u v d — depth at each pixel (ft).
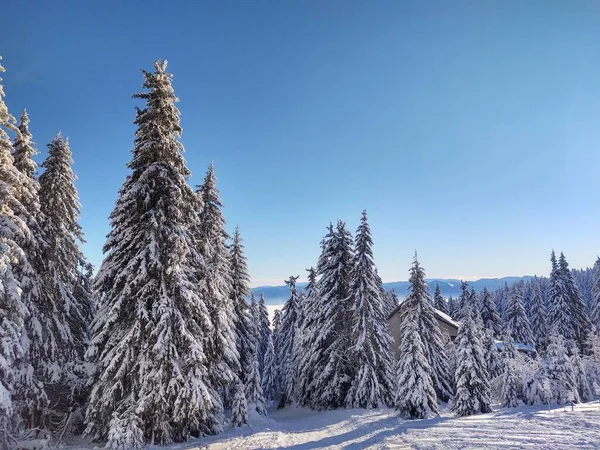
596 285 167.84
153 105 59.16
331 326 107.14
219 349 70.49
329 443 58.49
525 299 295.89
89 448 51.19
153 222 54.34
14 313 48.08
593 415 56.59
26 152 60.44
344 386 105.09
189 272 62.39
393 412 84.48
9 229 46.29
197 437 60.85
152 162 59.06
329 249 114.83
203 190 86.79
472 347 85.30
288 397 135.44
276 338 185.47
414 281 118.93
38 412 59.31
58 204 65.16
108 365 52.24
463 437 49.88
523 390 88.28
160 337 51.37
